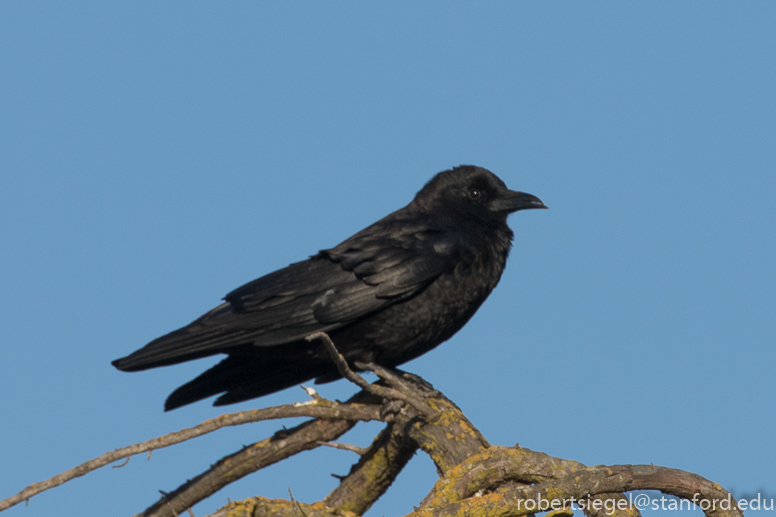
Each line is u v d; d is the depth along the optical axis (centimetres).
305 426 958
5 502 734
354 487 973
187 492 933
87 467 758
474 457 845
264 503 817
